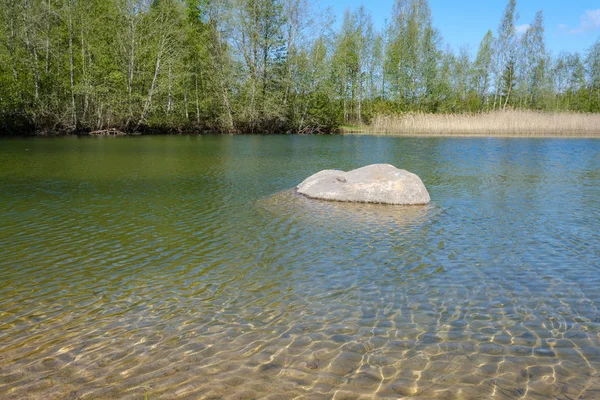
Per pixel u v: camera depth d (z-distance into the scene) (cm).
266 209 998
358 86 5088
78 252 702
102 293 546
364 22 4956
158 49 3756
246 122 4175
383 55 5209
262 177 1465
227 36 3997
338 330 453
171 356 406
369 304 514
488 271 618
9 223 869
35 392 354
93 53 3506
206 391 355
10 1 3078
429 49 5141
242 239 773
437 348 418
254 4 3903
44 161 1839
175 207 1016
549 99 5688
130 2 3550
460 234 802
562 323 464
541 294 539
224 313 493
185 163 1825
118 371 382
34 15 3172
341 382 366
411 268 632
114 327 461
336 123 4438
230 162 1875
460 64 5738
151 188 1252
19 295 540
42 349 417
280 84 4134
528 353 407
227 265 646
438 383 364
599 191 1205
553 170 1614
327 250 714
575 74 6256
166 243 750
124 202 1066
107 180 1380
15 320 475
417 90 5259
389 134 4019
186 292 550
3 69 3173
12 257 675
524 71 5775
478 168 1672
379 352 411
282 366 389
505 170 1614
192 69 4144
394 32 5303
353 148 2566
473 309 499
